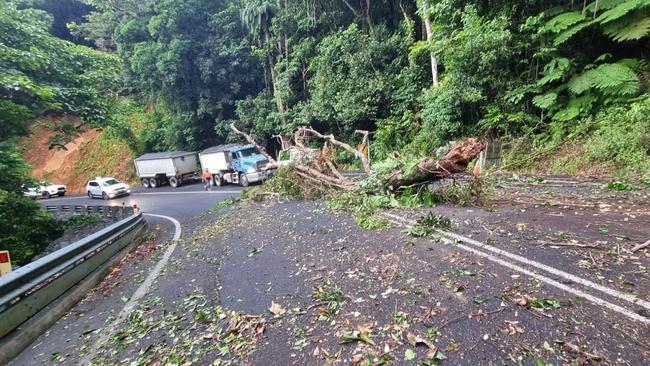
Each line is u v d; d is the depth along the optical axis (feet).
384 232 17.71
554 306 9.09
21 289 12.56
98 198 85.66
